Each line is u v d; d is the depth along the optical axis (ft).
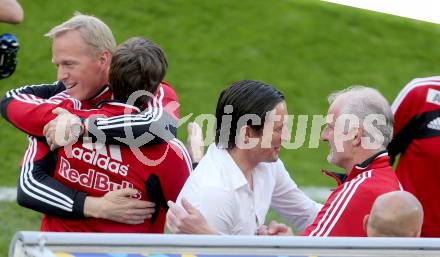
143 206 47.29
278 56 119.03
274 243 35.19
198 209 46.44
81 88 48.65
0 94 102.63
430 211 60.54
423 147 59.88
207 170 47.34
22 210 84.84
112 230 47.26
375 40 124.88
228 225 46.93
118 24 118.93
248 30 122.62
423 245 36.22
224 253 34.37
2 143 96.02
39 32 114.21
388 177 47.75
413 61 122.42
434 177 60.13
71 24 48.37
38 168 47.47
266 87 47.26
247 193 47.67
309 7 128.88
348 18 128.06
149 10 122.21
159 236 34.40
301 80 115.24
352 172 48.39
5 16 46.68
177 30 120.37
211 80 112.88
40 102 48.14
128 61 46.88
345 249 35.73
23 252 32.53
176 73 113.09
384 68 120.16
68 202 46.65
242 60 117.29
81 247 33.06
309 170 99.09
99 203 46.55
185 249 34.22
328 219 47.09
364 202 46.62
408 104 59.93
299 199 53.78
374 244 35.88
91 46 48.06
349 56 121.19
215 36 120.78
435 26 129.80
